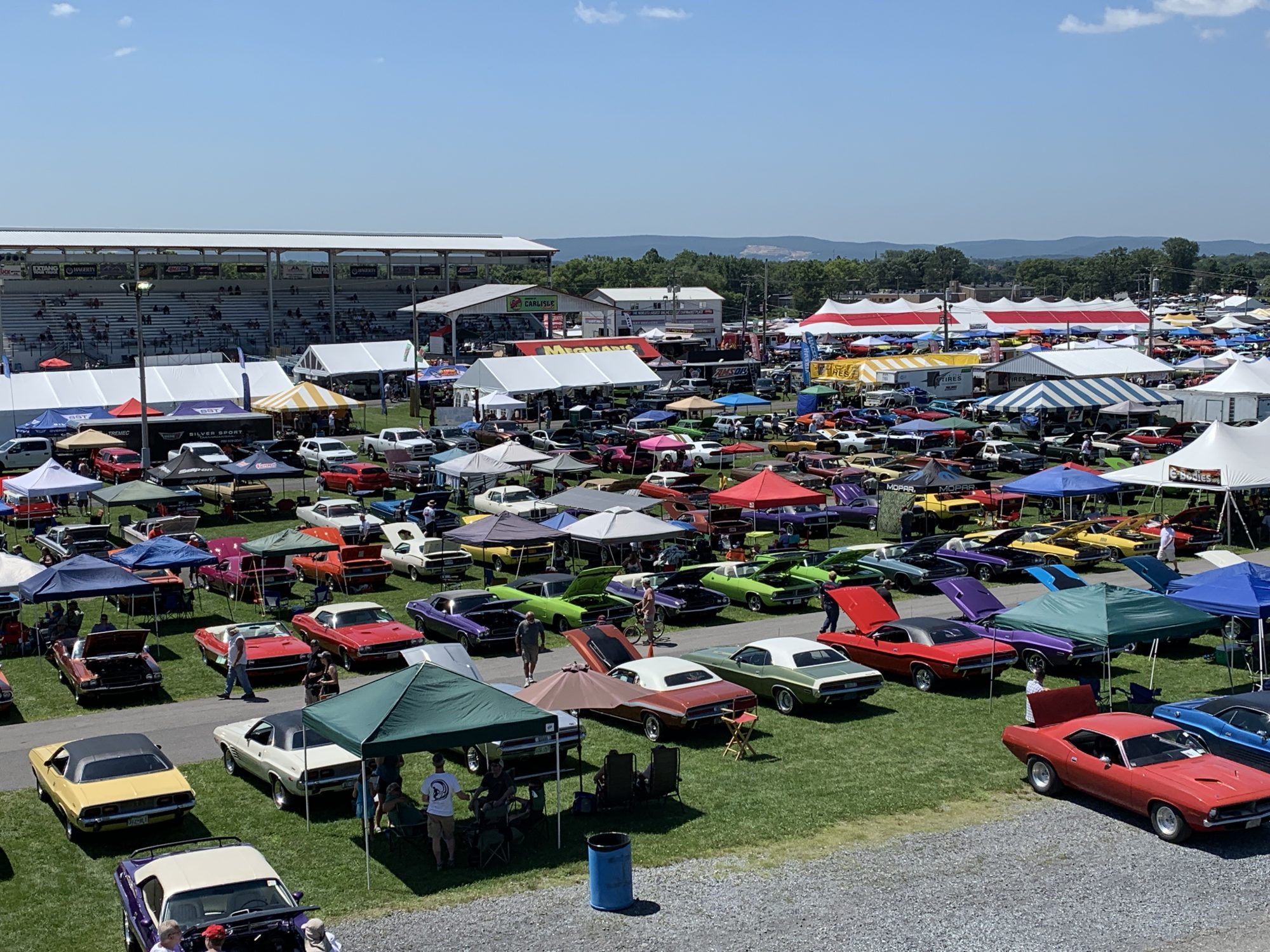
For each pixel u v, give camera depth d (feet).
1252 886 55.31
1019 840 60.75
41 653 99.09
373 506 153.07
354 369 279.28
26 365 341.00
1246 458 135.85
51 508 157.58
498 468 154.81
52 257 415.64
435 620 99.14
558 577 107.86
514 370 245.65
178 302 395.96
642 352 317.63
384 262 486.38
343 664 95.09
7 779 70.33
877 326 407.85
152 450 196.54
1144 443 195.21
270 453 195.31
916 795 66.80
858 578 113.80
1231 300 591.37
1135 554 126.41
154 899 47.80
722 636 101.45
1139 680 88.43
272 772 65.26
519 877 57.31
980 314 419.95
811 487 169.89
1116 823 62.85
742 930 51.65
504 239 451.94
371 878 57.16
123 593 94.94
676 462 187.73
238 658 86.33
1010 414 235.61
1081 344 347.77
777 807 65.21
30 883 56.59
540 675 90.02
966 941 50.47
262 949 45.75
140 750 63.36
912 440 214.48
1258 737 66.59
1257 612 81.05
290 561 128.77
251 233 420.77
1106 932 51.21
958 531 145.07
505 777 60.18
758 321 604.90
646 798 65.46
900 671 88.63
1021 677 90.63
